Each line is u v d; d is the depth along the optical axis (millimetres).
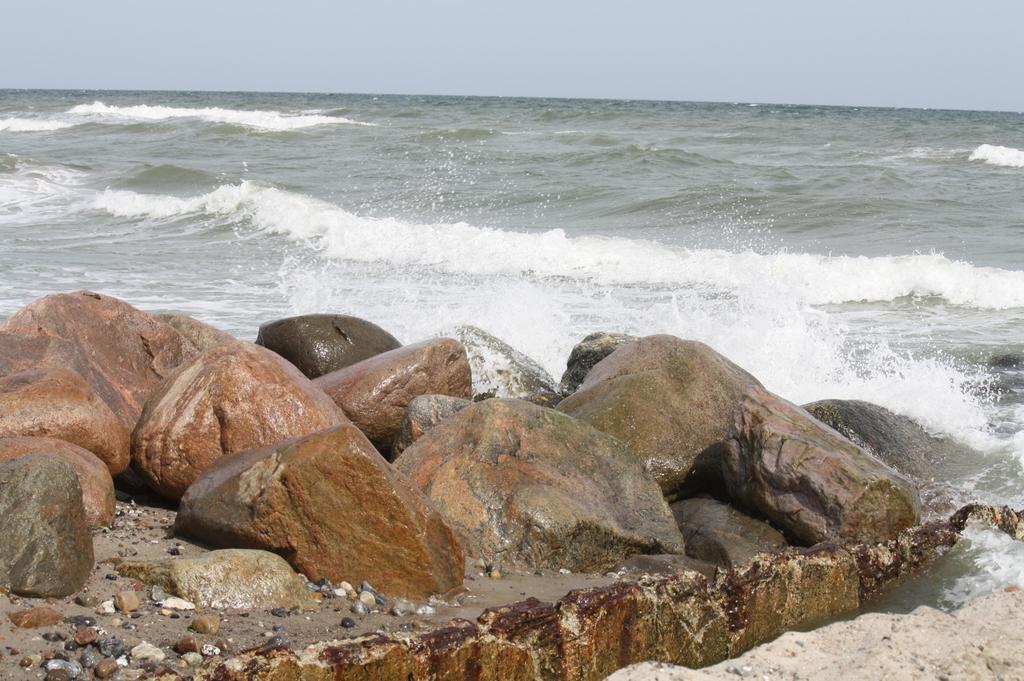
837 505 5887
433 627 4336
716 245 17297
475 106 73000
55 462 4461
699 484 6848
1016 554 5727
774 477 6129
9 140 35938
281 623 4258
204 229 18375
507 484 5629
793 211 20375
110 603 4180
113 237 17656
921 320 12508
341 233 17047
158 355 7305
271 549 4781
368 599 4582
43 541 4227
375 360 7535
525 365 9219
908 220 19531
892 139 38844
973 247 16891
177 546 5008
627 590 4359
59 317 7023
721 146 35031
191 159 29328
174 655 3830
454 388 7551
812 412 8070
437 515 4887
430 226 17000
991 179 25656
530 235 16312
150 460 5938
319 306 12195
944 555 5742
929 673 4199
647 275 14516
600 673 4238
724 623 4668
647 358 7477
